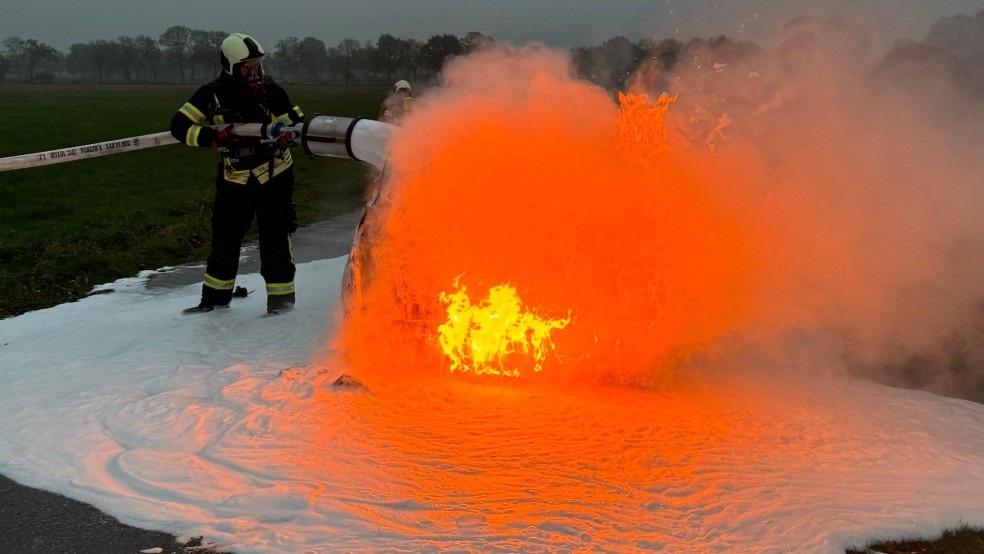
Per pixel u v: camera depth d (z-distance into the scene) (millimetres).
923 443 4566
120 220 13672
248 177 6820
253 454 4203
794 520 3600
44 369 5512
